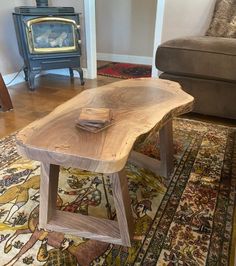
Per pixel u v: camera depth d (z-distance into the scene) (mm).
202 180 1274
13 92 2527
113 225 975
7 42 2654
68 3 2811
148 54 3725
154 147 1585
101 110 901
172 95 1158
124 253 897
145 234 971
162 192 1193
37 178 1281
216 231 980
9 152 1504
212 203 1122
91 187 1231
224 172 1335
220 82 1768
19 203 1121
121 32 3744
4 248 912
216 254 890
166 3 2377
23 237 958
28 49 2398
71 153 715
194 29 2375
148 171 1341
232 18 2047
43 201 961
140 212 1072
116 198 866
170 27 2451
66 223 984
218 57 1664
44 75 3141
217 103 1831
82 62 3018
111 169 698
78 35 2586
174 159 1455
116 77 3082
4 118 1957
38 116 1999
